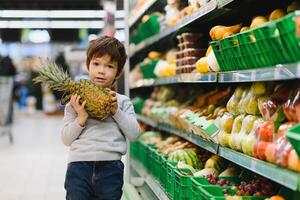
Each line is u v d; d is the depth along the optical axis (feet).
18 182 18.65
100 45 8.79
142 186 15.01
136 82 18.47
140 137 16.57
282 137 6.17
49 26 72.90
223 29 8.93
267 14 9.85
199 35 11.42
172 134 15.24
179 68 12.17
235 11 10.02
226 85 12.09
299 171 5.48
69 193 8.61
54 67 8.78
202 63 9.59
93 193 8.71
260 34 6.38
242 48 7.23
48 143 30.66
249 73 6.93
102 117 8.54
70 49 61.62
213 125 8.91
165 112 13.73
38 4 61.31
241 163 7.40
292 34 5.48
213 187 7.86
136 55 19.93
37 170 21.22
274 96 7.14
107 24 21.68
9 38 84.64
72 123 8.57
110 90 8.63
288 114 6.44
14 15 63.00
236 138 7.97
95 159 8.59
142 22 17.47
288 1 9.00
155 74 15.39
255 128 7.38
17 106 69.56
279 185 7.66
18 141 31.86
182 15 12.09
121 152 8.87
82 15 64.03
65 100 8.82
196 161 11.03
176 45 16.22
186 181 8.88
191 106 12.37
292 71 5.54
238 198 7.19
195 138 10.55
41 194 16.67
